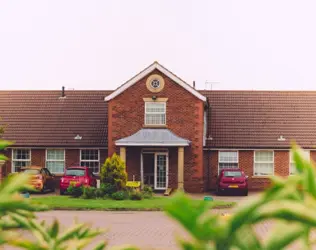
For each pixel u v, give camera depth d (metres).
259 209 0.86
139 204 26.94
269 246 0.88
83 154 38.53
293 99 41.47
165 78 36.22
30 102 42.06
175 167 36.09
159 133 35.69
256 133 38.59
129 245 1.25
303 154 0.94
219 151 38.00
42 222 1.34
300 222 0.86
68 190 31.56
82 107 41.53
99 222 20.67
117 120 36.34
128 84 36.31
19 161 38.75
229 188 34.12
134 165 36.28
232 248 0.84
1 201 1.01
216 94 42.31
